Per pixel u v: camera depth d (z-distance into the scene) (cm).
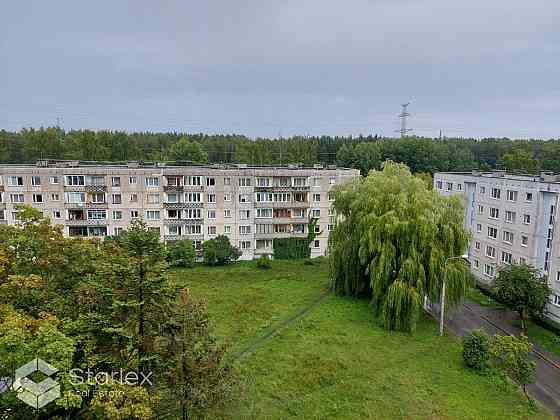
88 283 1784
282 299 4122
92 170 5138
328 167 6269
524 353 2589
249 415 2208
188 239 5391
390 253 3469
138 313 1711
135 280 1688
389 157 10581
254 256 5800
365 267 3931
